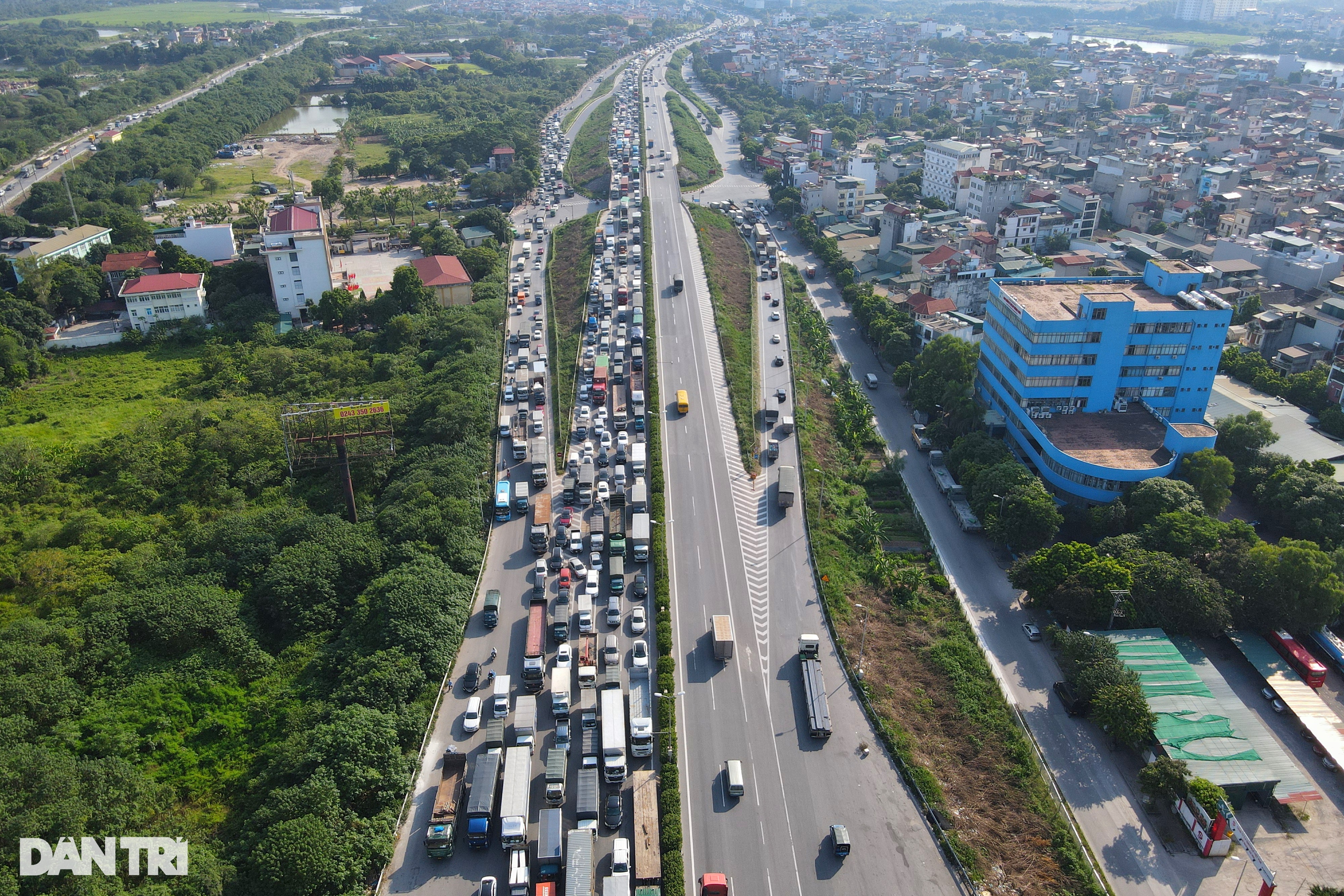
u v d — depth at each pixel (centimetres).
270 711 14900
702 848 12694
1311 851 13338
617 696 14538
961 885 12231
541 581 17600
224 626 15975
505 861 12550
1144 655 15988
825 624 16975
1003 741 14675
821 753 14250
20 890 10819
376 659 14925
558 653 15975
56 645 15062
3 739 13025
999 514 19850
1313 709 15238
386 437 19850
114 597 16288
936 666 16175
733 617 17050
